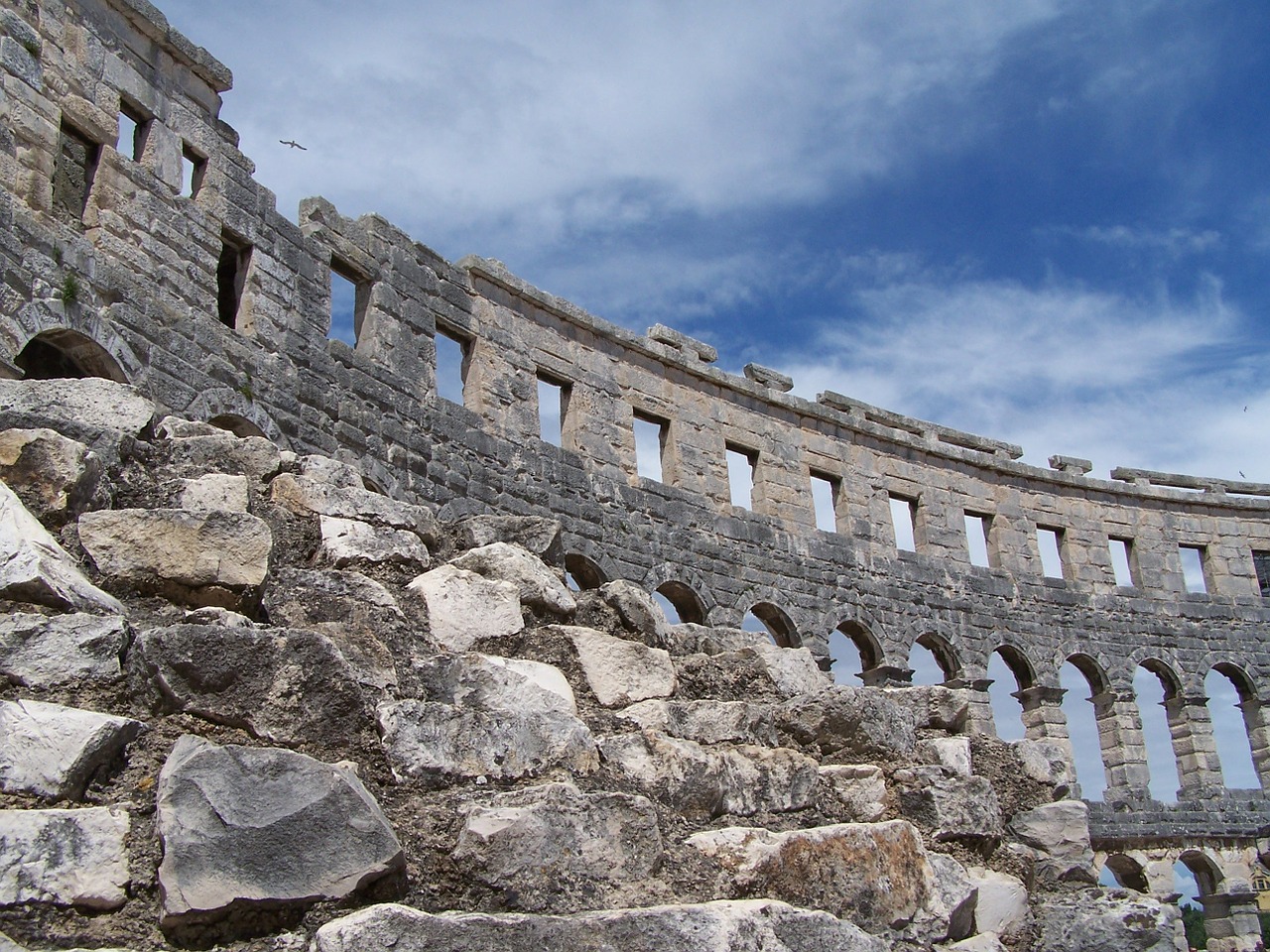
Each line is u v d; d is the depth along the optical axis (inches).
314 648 337.1
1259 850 1723.7
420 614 418.3
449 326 1244.5
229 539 383.2
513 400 1285.7
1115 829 1631.4
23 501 380.2
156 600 370.6
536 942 278.4
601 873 318.7
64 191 889.5
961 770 465.7
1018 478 1813.5
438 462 1159.0
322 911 280.4
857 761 447.5
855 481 1641.2
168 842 270.4
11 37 829.2
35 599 329.1
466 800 322.3
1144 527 1899.6
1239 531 1966.0
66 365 863.1
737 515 1480.1
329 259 1111.0
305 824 284.7
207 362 929.5
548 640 429.1
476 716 353.4
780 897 344.5
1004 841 451.8
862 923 360.5
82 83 886.4
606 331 1405.0
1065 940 426.0
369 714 340.2
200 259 965.2
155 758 299.1
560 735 366.0
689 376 1499.8
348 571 431.5
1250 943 1648.6
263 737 324.5
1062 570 1846.7
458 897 300.8
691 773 377.7
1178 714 1806.1
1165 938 427.8
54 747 283.7
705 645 512.7
